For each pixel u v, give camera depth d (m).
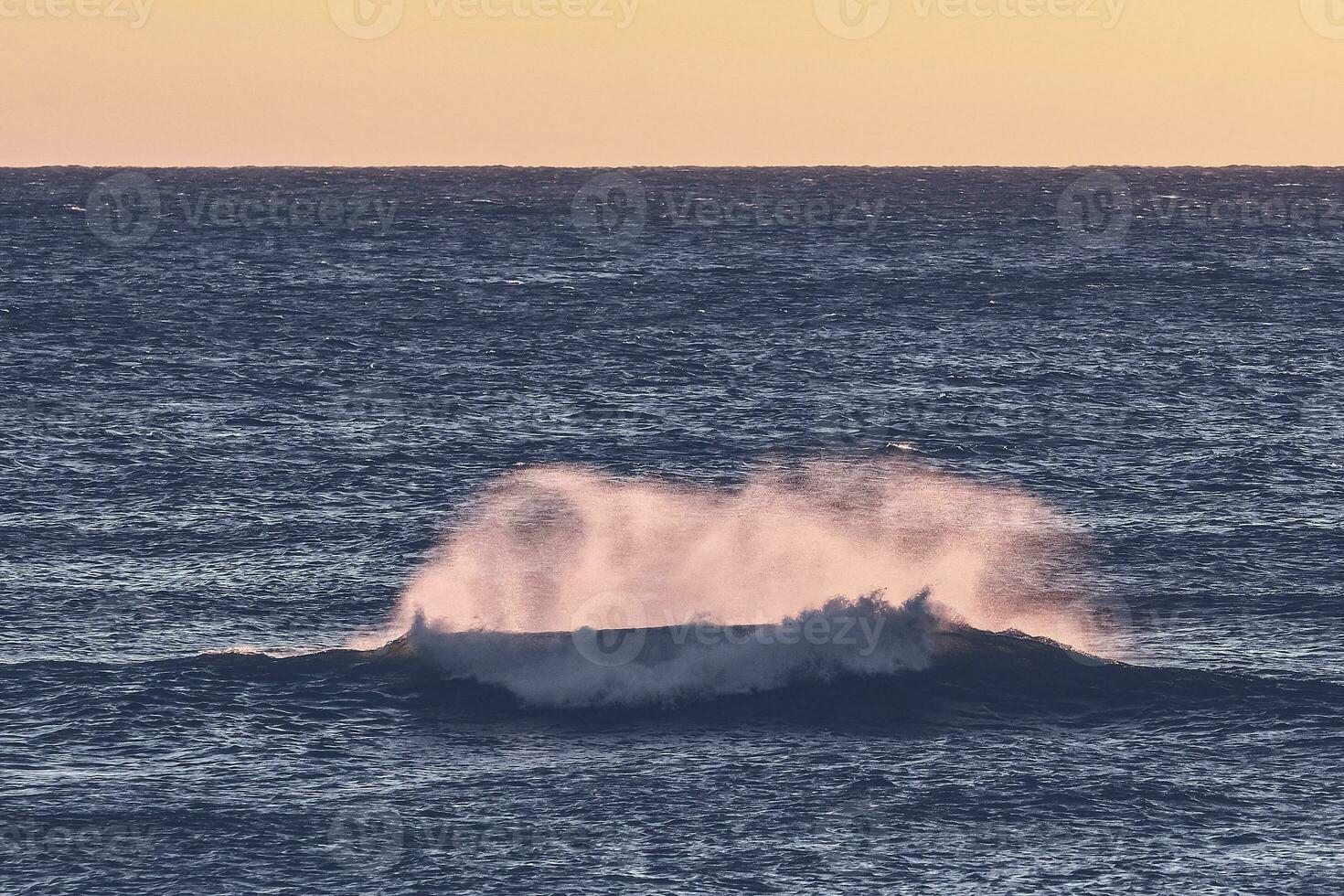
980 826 82.19
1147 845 79.81
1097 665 106.81
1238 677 106.50
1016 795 86.06
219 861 77.50
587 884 75.31
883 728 98.06
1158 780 88.38
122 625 118.50
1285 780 88.50
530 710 99.62
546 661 104.00
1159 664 113.12
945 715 100.25
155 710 97.50
